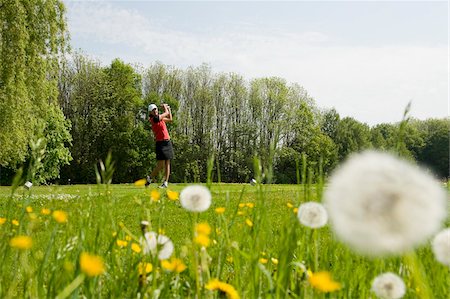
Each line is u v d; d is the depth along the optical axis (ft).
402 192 2.33
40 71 84.23
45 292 6.66
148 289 6.46
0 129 79.25
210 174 7.01
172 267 6.00
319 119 220.02
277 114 203.92
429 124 286.05
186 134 201.98
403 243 2.26
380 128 252.83
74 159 174.40
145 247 6.63
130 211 25.90
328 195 2.47
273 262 8.05
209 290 6.05
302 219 5.09
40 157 7.39
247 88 207.51
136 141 181.27
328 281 4.03
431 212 2.32
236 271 7.41
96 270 4.03
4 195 46.24
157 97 191.11
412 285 6.01
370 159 2.60
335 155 205.77
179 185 47.16
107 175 6.66
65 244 7.63
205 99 200.54
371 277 6.56
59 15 87.97
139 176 183.21
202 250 6.22
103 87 178.29
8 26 78.89
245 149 202.28
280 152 196.85
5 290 6.81
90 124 176.24
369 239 2.26
